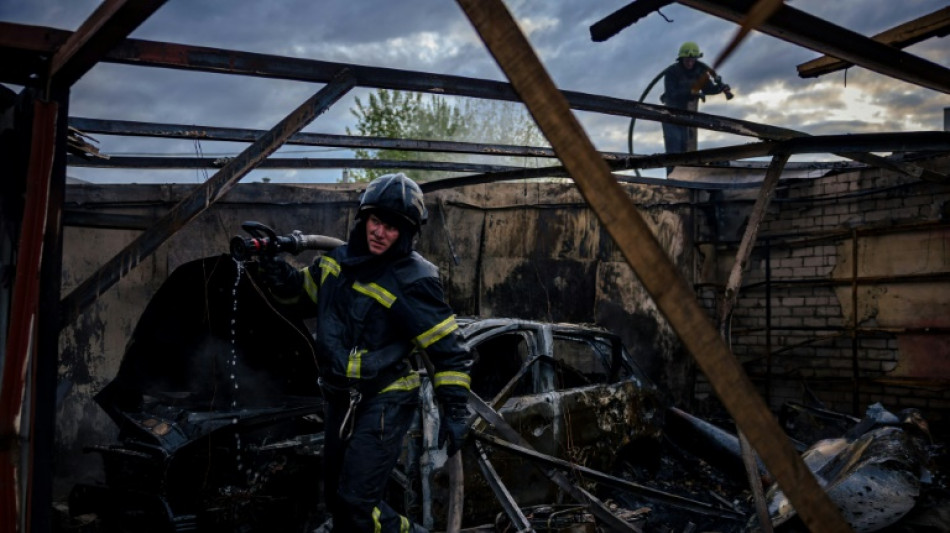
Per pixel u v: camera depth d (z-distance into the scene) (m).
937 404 6.23
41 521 1.88
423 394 3.44
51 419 1.91
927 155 6.23
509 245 6.91
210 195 2.22
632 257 0.87
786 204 7.26
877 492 3.47
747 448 2.91
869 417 4.38
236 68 2.19
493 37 0.88
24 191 2.04
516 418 3.86
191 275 3.55
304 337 3.57
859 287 6.75
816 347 7.02
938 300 6.24
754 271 7.44
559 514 3.58
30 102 2.03
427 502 3.31
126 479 3.52
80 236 5.48
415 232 2.51
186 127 4.18
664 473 5.19
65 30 1.88
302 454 3.69
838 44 2.11
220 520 3.44
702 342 0.88
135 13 1.51
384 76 2.51
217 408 4.02
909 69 2.34
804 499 0.92
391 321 2.47
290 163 5.70
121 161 5.09
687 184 6.80
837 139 2.99
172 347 3.90
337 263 2.52
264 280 2.58
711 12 1.80
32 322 1.81
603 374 5.22
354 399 2.41
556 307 6.94
